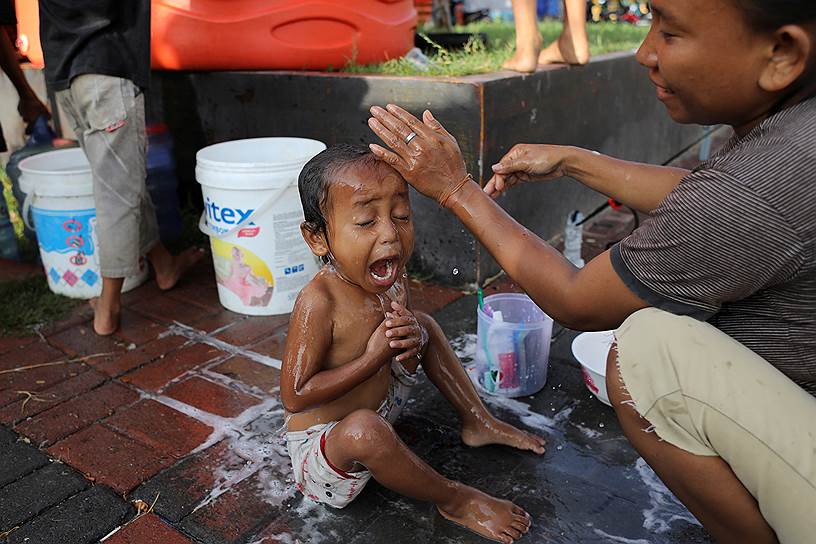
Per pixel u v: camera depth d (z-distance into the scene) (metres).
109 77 2.60
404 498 1.91
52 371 2.59
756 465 1.26
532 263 1.49
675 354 1.31
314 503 1.89
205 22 3.41
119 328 2.90
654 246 1.28
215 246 2.96
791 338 1.30
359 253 1.60
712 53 1.15
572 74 3.58
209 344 2.77
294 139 3.12
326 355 1.76
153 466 2.05
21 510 1.88
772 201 1.14
